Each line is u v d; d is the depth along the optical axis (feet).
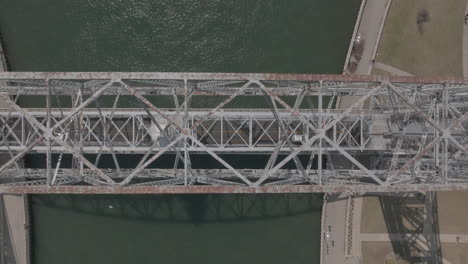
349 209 87.76
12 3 88.22
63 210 87.81
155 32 89.10
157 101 86.22
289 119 71.67
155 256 88.43
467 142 71.56
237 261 88.94
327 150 74.49
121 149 75.56
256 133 81.92
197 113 75.56
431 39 89.20
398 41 88.17
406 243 88.79
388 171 72.59
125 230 88.33
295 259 89.15
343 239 88.17
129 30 88.89
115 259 88.12
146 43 88.84
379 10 87.45
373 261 88.17
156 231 88.53
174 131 73.46
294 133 78.74
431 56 89.20
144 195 88.53
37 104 86.38
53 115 76.02
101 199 88.02
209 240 88.84
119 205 88.28
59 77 53.26
